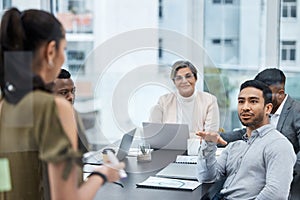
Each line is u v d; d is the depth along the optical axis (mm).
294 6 3873
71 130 1099
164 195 1867
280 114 2314
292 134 2271
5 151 1123
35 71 1120
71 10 3631
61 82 1291
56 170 1027
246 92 2125
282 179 1951
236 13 4008
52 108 1075
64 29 1231
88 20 3799
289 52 3908
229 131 2486
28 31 1113
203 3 4055
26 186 1126
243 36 4012
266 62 3965
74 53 3520
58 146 1044
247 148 2096
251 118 2082
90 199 1121
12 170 1126
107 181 1235
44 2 1956
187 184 2031
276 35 3932
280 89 2344
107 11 4113
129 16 4137
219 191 2090
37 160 1104
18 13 1134
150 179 2025
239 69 3984
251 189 2018
